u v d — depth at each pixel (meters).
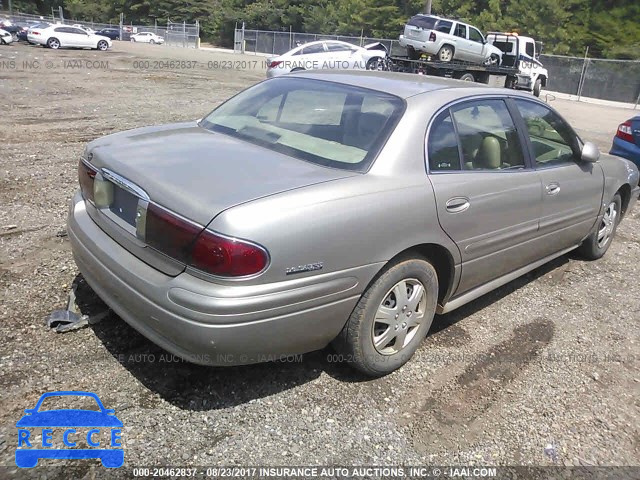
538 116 4.17
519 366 3.46
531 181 3.85
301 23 55.34
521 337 3.82
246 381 3.04
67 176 6.66
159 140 3.30
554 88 31.80
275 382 3.06
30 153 7.73
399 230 2.90
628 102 29.08
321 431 2.73
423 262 3.15
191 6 66.88
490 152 3.61
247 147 3.19
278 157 3.04
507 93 3.96
